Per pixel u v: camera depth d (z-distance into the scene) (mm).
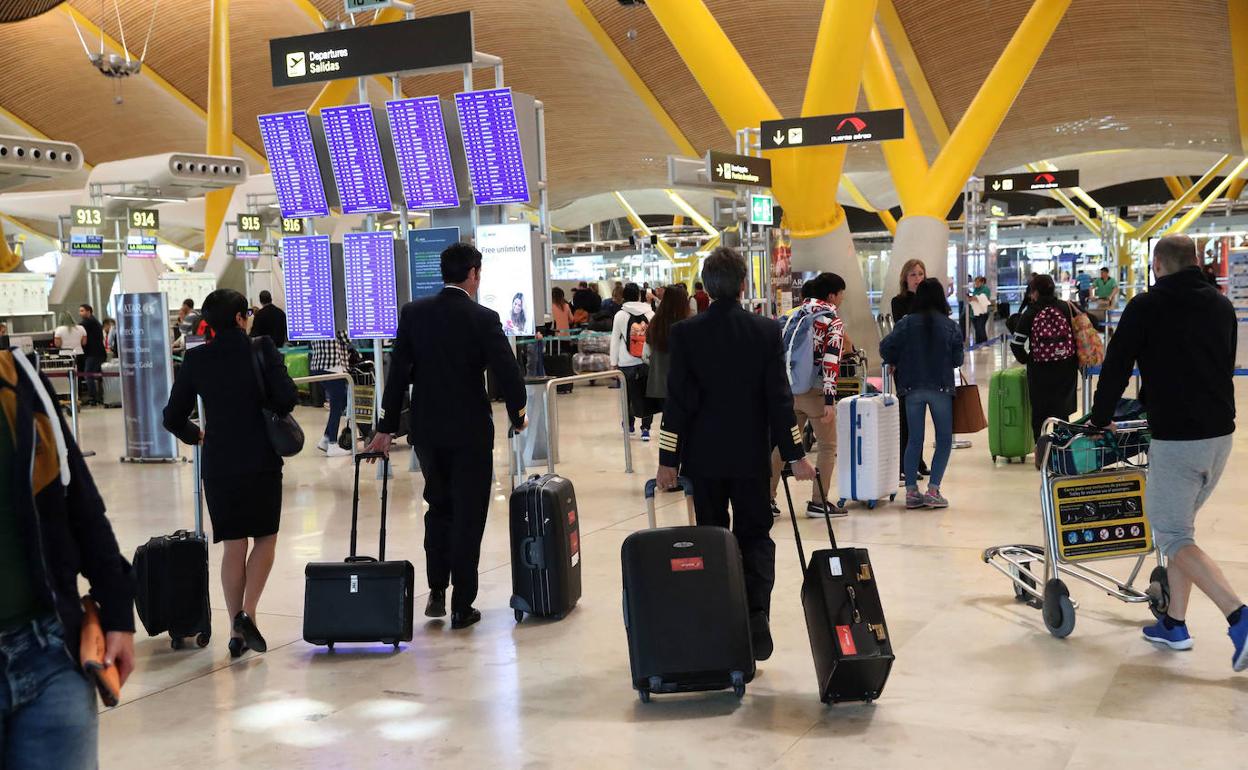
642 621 4383
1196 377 4539
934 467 8375
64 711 2195
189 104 38406
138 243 28312
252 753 4094
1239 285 18328
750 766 3826
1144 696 4371
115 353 21969
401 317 5598
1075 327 9609
